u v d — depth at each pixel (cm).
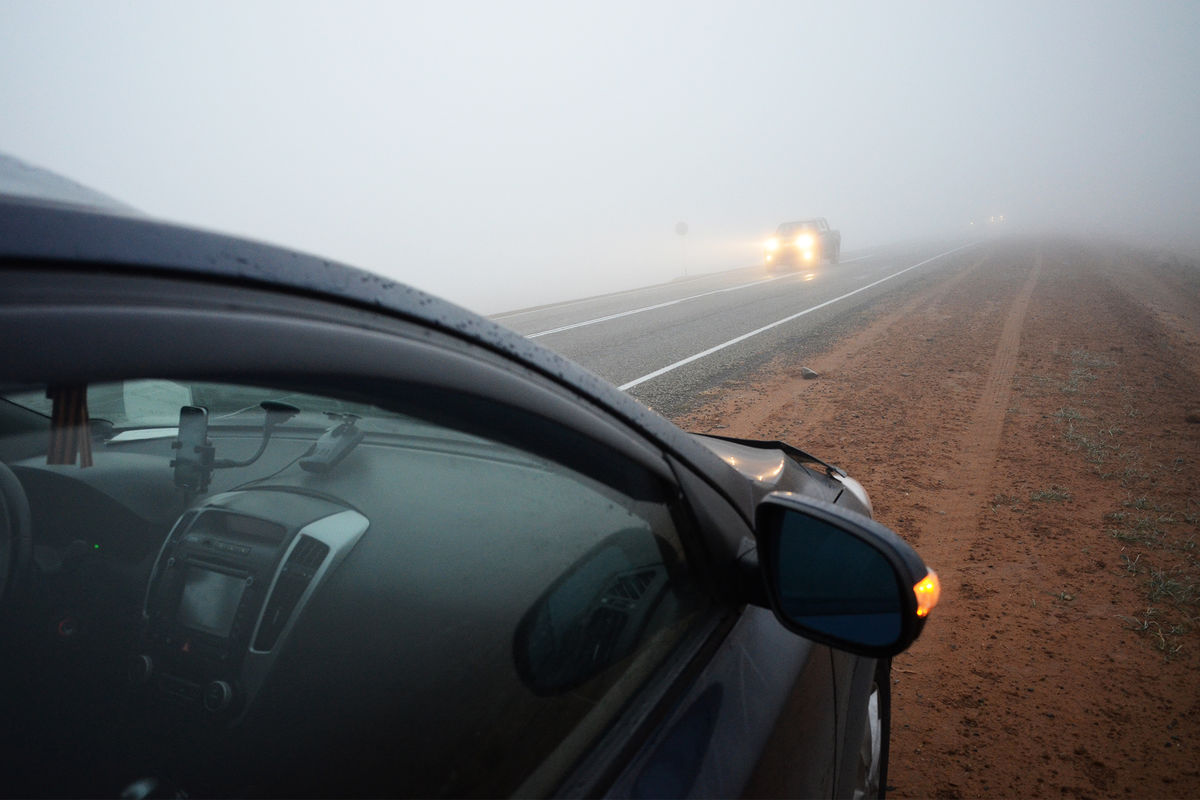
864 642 110
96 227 52
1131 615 344
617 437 108
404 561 102
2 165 61
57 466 81
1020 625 341
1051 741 268
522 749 85
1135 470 529
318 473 119
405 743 81
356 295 72
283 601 95
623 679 103
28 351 43
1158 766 254
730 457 185
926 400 740
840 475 246
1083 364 891
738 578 132
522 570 101
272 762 81
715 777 100
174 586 99
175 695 89
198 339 55
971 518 455
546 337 1233
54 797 73
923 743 271
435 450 120
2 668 83
